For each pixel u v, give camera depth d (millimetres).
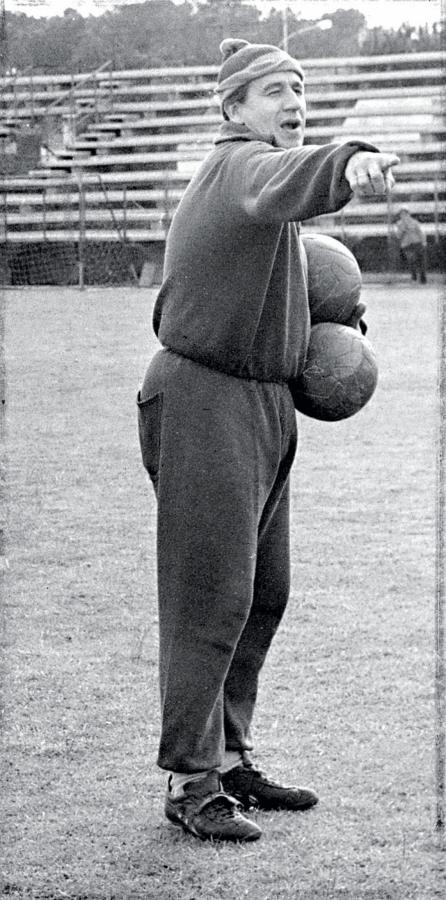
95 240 24266
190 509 3830
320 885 3525
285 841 3842
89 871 3613
